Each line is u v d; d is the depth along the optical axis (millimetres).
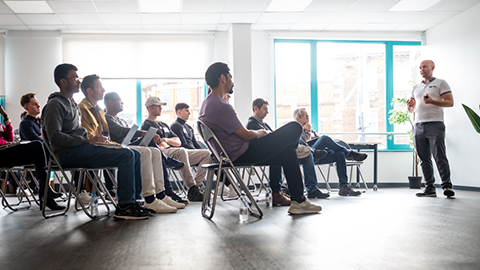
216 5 5902
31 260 1699
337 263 1530
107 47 6949
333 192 5531
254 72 7168
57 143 2746
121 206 2889
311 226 2420
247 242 1964
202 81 7285
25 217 3207
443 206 3592
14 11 5918
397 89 7547
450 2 5941
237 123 2730
